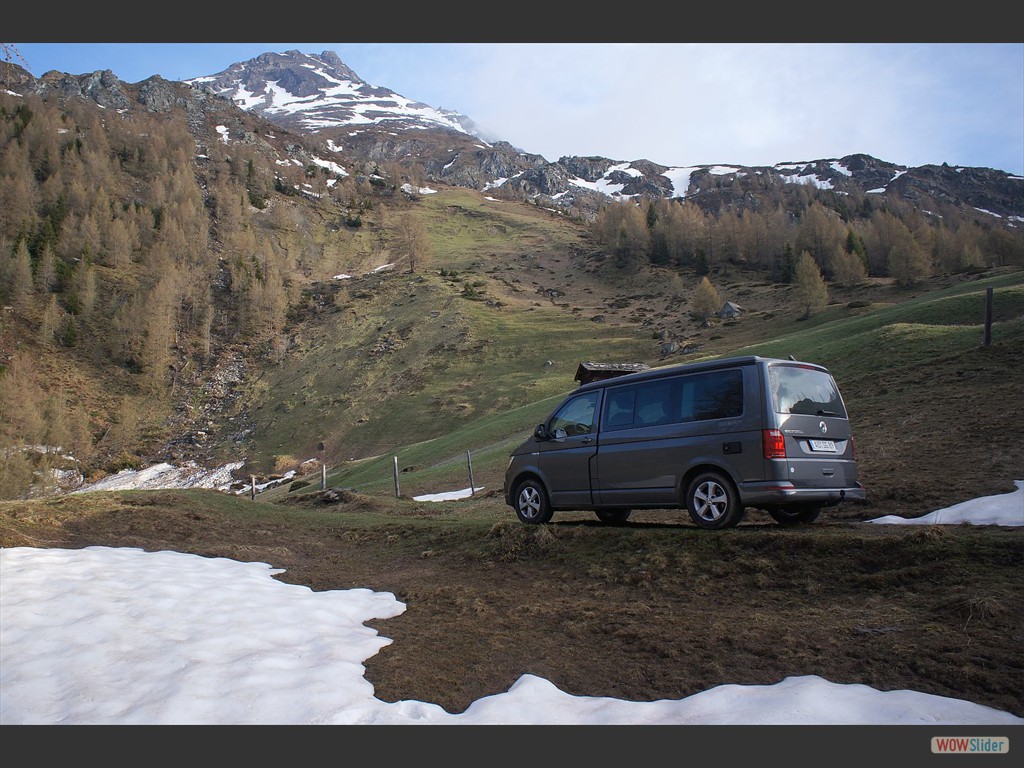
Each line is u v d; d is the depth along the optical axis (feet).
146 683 15.58
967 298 141.18
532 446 32.63
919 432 44.24
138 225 483.92
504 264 524.93
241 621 20.13
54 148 547.90
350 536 37.63
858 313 282.15
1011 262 363.15
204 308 404.98
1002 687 13.23
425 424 246.47
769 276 431.02
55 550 29.09
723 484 25.81
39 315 365.61
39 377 313.32
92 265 415.64
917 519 29.01
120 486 243.19
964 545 20.21
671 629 18.07
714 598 20.57
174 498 45.47
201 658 16.90
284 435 273.13
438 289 414.21
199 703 14.37
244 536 38.22
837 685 13.97
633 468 28.58
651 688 14.85
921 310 143.64
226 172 645.10
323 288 461.37
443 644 18.43
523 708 13.96
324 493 66.13
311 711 14.06
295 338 378.94
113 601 21.54
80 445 263.70
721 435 26.14
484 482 92.27
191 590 23.38
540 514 32.07
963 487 32.32
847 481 27.25
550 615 20.31
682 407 27.76
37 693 15.10
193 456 269.85
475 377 284.41
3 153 520.01
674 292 405.18
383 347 336.70
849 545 21.63
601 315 355.77
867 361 79.71
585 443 30.42
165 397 323.37
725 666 15.49
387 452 217.56
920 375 58.80
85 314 374.22
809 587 20.12
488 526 32.71
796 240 460.96
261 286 413.39
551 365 281.74
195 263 452.35
